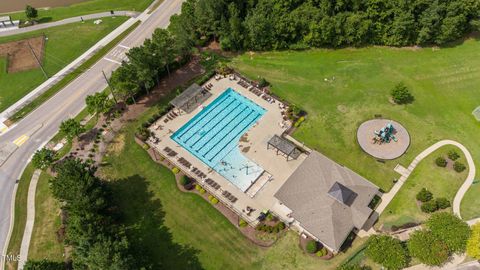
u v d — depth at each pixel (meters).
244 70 100.31
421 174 77.38
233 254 68.69
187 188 77.50
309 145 83.56
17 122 91.81
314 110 90.00
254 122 89.69
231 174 80.12
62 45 110.88
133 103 93.69
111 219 68.81
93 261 57.62
